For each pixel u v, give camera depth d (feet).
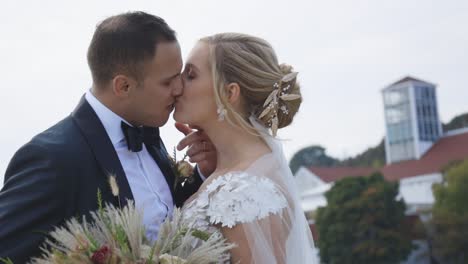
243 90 11.52
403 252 144.97
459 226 151.94
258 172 11.03
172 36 11.24
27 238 10.12
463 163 158.92
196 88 11.49
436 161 250.37
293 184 11.47
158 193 11.66
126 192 10.85
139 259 9.26
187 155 12.47
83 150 10.77
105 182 10.75
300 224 11.21
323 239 148.15
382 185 146.41
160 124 11.55
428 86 283.38
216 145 11.76
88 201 10.56
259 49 11.66
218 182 10.91
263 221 10.48
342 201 146.92
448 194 155.84
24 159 10.57
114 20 11.21
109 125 11.22
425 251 153.79
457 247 150.92
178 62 11.26
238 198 10.55
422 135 274.98
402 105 282.15
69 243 9.39
